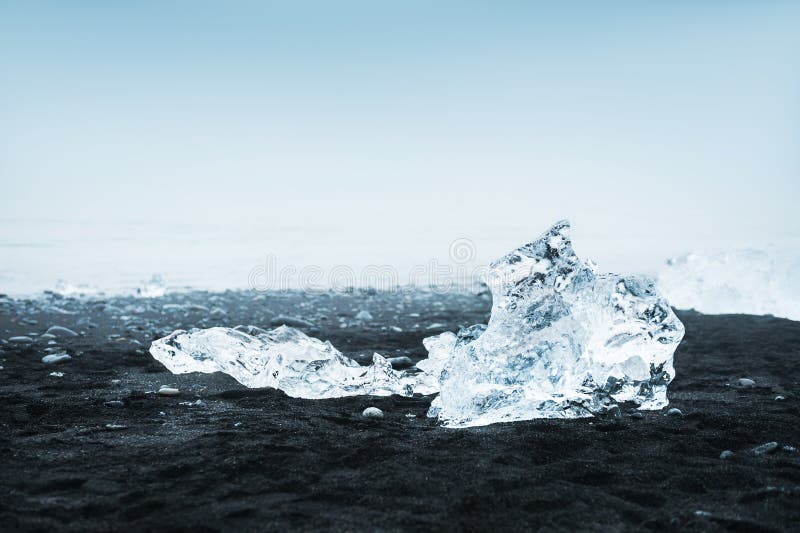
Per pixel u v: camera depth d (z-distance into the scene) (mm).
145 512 3209
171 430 4422
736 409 5152
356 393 5594
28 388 5598
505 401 4766
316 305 10758
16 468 3705
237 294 11727
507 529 3121
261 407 5094
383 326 8914
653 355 5145
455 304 10961
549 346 4934
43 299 10836
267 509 3234
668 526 3152
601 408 4926
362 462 3859
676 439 4324
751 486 3633
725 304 9617
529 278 4992
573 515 3246
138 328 8531
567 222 5090
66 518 3137
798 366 6582
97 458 3869
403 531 3064
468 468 3740
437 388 5730
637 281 5254
